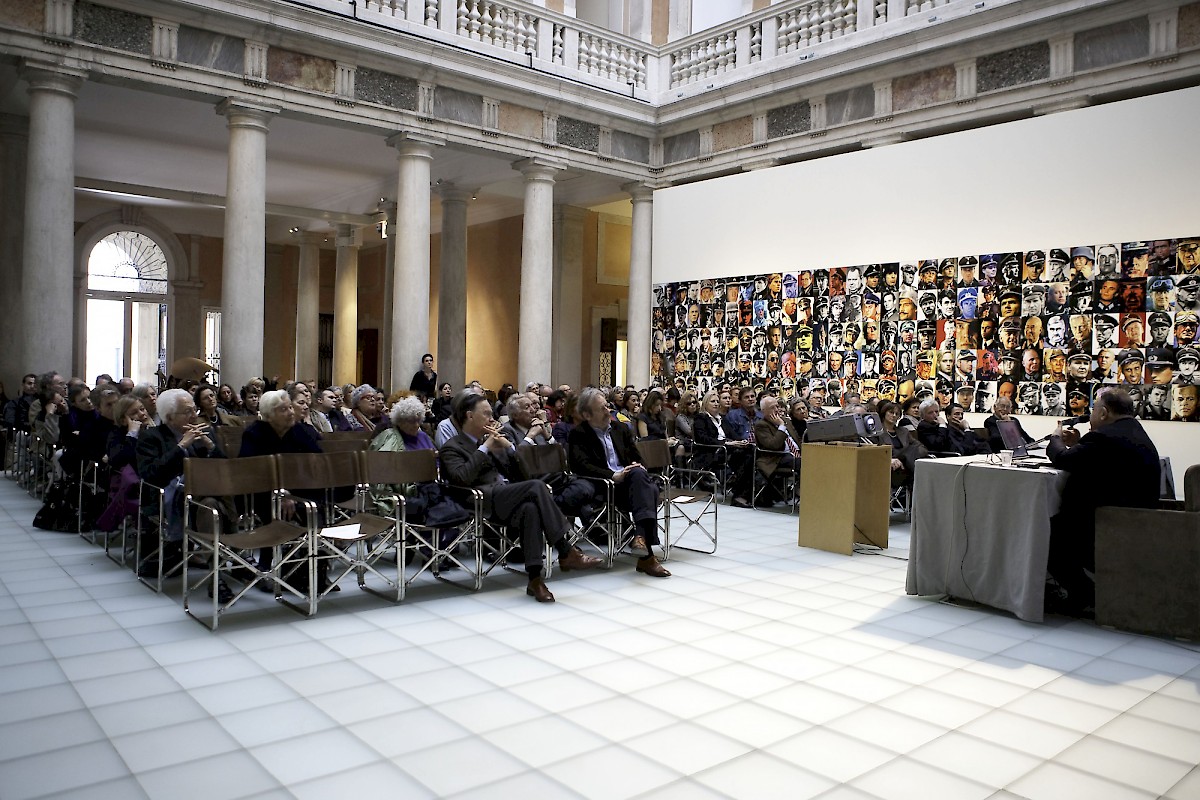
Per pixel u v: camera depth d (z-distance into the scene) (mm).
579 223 19016
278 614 5172
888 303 11930
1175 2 9820
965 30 11398
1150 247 9680
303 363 23094
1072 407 10227
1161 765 3295
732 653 4566
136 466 5789
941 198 11453
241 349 11320
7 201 13000
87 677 3996
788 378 13133
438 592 5801
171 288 23000
